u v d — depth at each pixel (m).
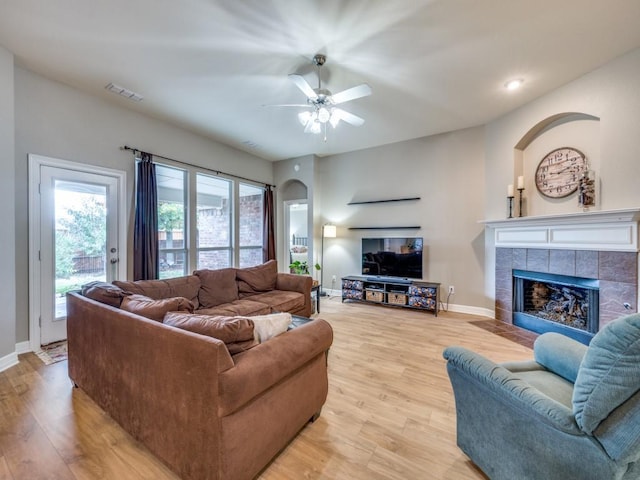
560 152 3.30
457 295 4.53
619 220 2.63
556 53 2.58
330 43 2.45
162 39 2.41
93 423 1.82
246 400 1.26
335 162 5.77
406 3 2.02
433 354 2.90
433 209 4.72
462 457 1.57
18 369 2.51
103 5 2.04
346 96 2.63
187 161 4.42
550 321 3.34
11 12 2.09
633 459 0.90
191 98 3.42
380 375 2.47
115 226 3.53
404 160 5.00
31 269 2.87
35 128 2.89
